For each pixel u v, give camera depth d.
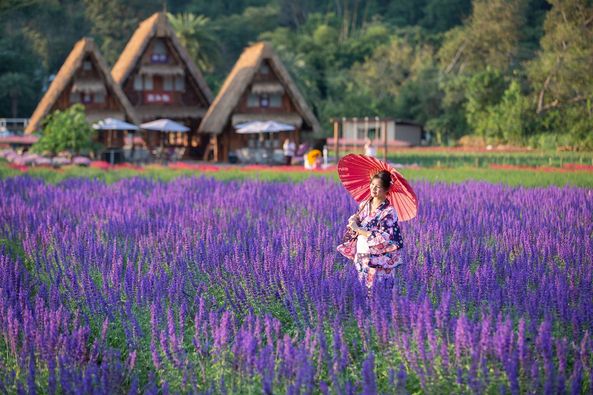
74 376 5.60
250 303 7.54
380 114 71.69
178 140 47.69
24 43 82.81
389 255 7.56
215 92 72.19
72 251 9.37
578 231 11.00
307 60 89.25
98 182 20.89
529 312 6.69
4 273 7.82
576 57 42.44
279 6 119.69
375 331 6.47
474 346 5.62
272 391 5.39
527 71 54.72
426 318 5.86
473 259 9.18
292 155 39.03
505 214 12.76
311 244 9.52
